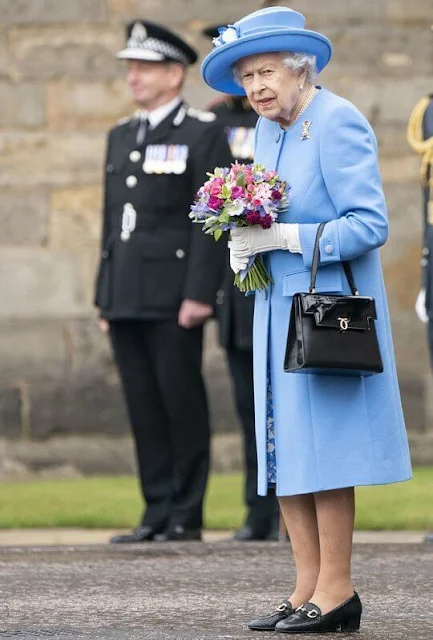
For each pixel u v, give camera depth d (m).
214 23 38.75
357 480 17.22
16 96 38.69
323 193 17.34
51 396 38.12
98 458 37.97
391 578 22.09
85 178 38.72
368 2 38.94
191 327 27.03
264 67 17.36
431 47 39.06
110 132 28.12
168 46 27.38
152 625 18.45
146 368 27.48
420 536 26.89
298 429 17.34
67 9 38.72
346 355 16.80
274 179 17.36
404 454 17.69
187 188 27.19
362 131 17.31
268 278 17.67
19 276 38.44
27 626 18.44
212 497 32.94
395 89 38.94
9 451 37.88
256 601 20.25
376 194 17.16
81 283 38.56
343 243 17.05
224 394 38.12
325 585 17.62
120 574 22.72
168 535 26.91
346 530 17.56
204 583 21.86
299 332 16.84
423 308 27.12
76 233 38.66
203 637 17.47
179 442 27.02
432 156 26.88
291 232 17.19
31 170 38.62
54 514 29.78
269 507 26.64
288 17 17.56
